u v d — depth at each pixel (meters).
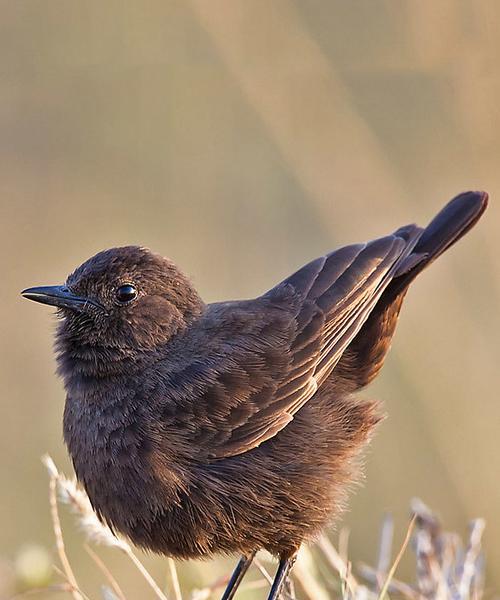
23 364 16.84
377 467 15.38
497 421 14.79
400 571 14.66
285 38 15.93
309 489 10.75
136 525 10.58
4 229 17.53
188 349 10.89
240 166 17.25
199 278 16.78
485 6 15.73
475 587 10.98
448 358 15.12
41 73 17.64
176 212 17.20
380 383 15.58
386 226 15.51
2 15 17.66
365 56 16.62
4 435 16.23
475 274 15.91
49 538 15.09
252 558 11.08
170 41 17.39
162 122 17.38
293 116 15.74
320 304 11.23
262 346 10.91
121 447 10.48
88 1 17.55
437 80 16.78
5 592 11.80
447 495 15.26
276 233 16.97
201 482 10.45
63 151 17.61
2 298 17.28
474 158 15.67
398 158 16.80
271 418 10.70
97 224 17.47
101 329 10.87
